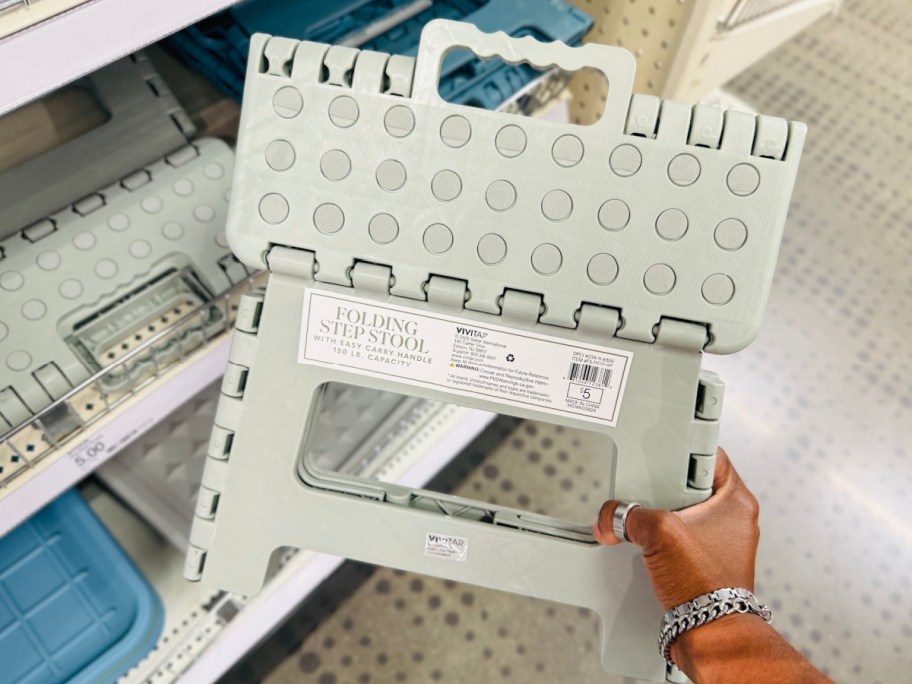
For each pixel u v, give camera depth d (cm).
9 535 102
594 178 53
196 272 85
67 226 81
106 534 101
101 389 76
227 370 60
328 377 60
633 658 62
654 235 53
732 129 52
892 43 217
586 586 61
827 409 161
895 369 167
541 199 54
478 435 152
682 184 52
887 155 197
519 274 54
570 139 53
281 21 98
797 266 179
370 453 116
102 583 101
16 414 73
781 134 52
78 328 80
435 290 55
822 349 168
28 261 78
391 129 54
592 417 58
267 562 63
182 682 103
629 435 58
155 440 114
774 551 144
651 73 121
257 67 55
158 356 82
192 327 84
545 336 56
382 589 136
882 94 207
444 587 137
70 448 76
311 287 57
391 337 58
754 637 48
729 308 53
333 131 54
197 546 64
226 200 87
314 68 54
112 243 81
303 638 130
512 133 53
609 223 53
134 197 84
